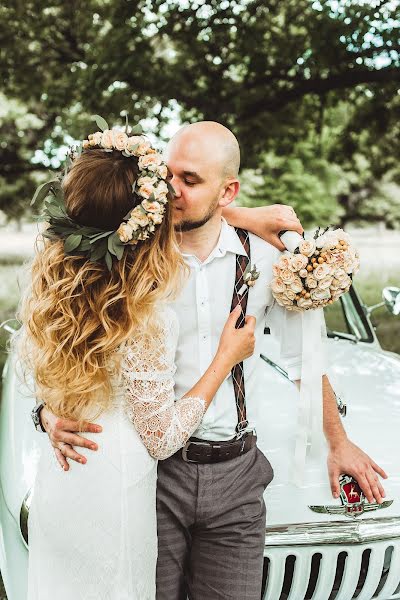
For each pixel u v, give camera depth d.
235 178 1.79
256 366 1.92
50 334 1.57
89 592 1.63
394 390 2.64
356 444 2.26
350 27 6.88
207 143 1.72
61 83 8.41
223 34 7.45
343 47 7.10
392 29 6.84
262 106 7.89
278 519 2.03
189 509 1.79
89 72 7.57
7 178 13.39
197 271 1.82
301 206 17.22
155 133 8.05
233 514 1.80
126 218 1.55
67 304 1.56
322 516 2.05
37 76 8.43
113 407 1.63
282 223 1.88
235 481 1.82
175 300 1.79
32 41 8.17
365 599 2.13
